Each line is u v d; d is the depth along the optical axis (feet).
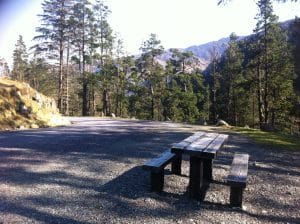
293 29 96.32
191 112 162.91
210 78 184.96
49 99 57.88
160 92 162.30
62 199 15.20
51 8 117.80
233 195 15.20
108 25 141.18
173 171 20.71
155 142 32.30
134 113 167.12
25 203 14.48
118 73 151.23
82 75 132.57
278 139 39.04
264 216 14.39
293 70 107.45
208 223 13.28
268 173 21.88
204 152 15.58
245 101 150.92
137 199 15.61
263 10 107.04
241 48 142.82
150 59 161.79
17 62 197.67
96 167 21.31
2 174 18.94
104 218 13.28
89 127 47.24
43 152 25.70
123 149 27.89
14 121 44.93
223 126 58.03
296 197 17.20
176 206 15.01
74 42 128.98
